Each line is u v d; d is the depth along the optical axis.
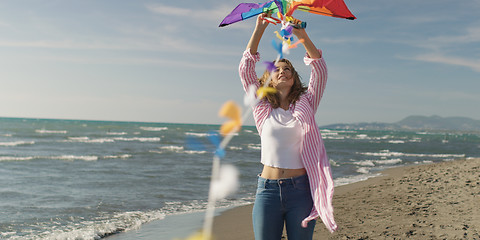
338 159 22.69
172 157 21.28
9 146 27.86
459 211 6.10
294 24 2.19
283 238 5.12
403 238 4.71
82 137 41.69
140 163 17.75
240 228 6.26
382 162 21.38
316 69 2.38
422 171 14.14
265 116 2.42
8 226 6.42
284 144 2.32
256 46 2.35
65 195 9.44
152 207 8.19
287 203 2.29
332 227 2.03
